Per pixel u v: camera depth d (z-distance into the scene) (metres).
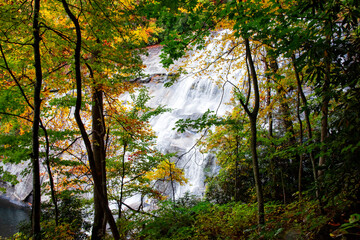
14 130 7.09
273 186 7.94
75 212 9.18
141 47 5.96
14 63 5.67
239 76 18.00
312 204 3.99
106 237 7.36
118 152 10.71
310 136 4.81
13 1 4.98
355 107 2.19
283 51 2.93
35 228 4.20
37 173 4.30
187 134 16.14
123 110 8.17
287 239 3.38
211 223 5.47
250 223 5.00
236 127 6.48
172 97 21.36
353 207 2.65
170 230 5.69
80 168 8.58
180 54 3.83
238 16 2.99
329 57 2.46
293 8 2.66
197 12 3.24
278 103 7.82
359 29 2.72
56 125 9.94
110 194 8.04
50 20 5.55
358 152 2.08
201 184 12.71
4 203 17.22
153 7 3.29
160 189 13.43
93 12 4.94
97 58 5.95
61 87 6.62
